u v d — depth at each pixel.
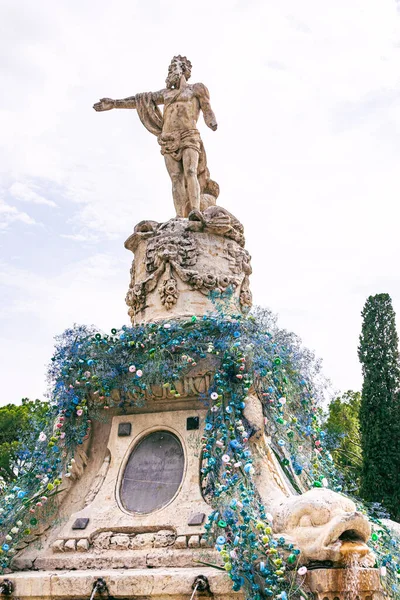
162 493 5.81
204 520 5.34
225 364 5.84
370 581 4.55
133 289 7.32
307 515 4.80
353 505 4.98
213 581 4.73
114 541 5.46
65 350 6.36
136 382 6.07
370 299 18.16
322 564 4.61
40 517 5.85
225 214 7.31
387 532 5.73
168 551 5.25
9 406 24.91
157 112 8.67
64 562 5.43
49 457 6.05
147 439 6.24
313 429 6.25
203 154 8.63
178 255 7.10
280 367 6.09
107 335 6.34
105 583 4.88
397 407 16.78
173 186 8.45
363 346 17.75
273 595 4.51
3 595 5.09
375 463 16.31
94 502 5.88
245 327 6.03
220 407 5.72
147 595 4.79
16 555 5.62
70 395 6.25
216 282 7.06
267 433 5.97
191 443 5.96
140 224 7.56
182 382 6.10
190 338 6.04
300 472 5.81
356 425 18.55
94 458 6.34
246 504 4.96
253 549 4.70
